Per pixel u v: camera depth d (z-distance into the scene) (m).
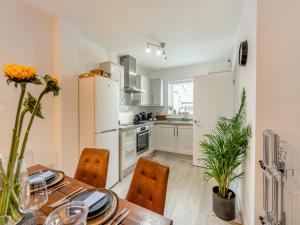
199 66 4.43
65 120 2.29
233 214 1.80
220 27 2.46
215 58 3.92
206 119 3.29
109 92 2.57
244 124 1.81
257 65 1.24
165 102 4.97
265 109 1.23
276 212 1.06
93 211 0.79
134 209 0.86
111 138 2.60
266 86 1.22
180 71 4.72
